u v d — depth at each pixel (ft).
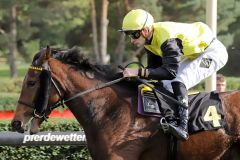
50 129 35.06
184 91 24.43
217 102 24.90
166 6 123.03
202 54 25.16
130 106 24.39
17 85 110.22
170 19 122.93
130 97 24.59
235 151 24.73
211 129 24.32
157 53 24.76
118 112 24.26
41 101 24.04
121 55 133.59
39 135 33.04
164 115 24.25
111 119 24.22
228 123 24.59
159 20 119.75
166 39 24.04
